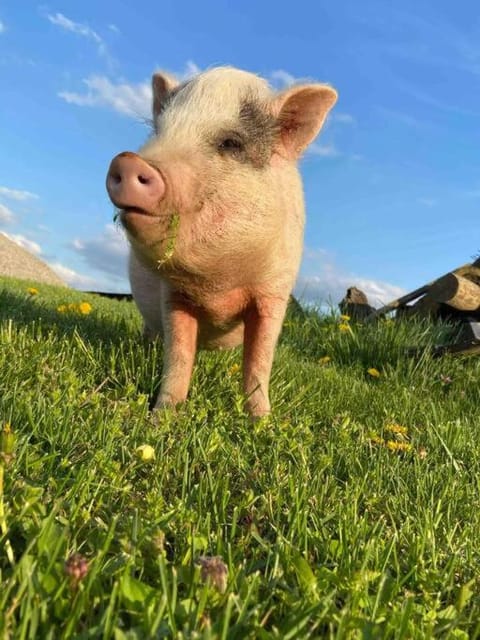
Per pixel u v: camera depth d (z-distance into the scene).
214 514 0.37
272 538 0.36
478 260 1.58
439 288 1.47
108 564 0.26
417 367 1.12
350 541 0.35
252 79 0.59
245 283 0.62
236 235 0.54
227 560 0.30
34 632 0.20
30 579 0.22
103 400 0.57
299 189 0.67
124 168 0.47
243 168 0.54
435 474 0.54
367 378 1.14
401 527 0.40
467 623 0.29
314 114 0.62
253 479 0.43
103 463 0.38
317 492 0.43
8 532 0.27
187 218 0.51
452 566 0.34
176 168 0.49
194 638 0.21
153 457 0.42
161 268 0.56
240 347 0.87
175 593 0.24
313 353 1.29
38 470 0.37
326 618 0.26
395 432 0.69
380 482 0.48
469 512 0.46
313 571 0.31
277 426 0.53
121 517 0.33
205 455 0.45
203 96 0.56
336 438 0.59
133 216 0.48
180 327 0.64
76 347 0.71
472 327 1.30
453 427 0.71
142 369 0.68
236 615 0.25
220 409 0.60
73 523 0.30
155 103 0.66
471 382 1.06
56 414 0.46
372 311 1.78
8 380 0.55
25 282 2.29
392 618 0.27
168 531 0.33
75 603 0.22
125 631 0.22
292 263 0.65
